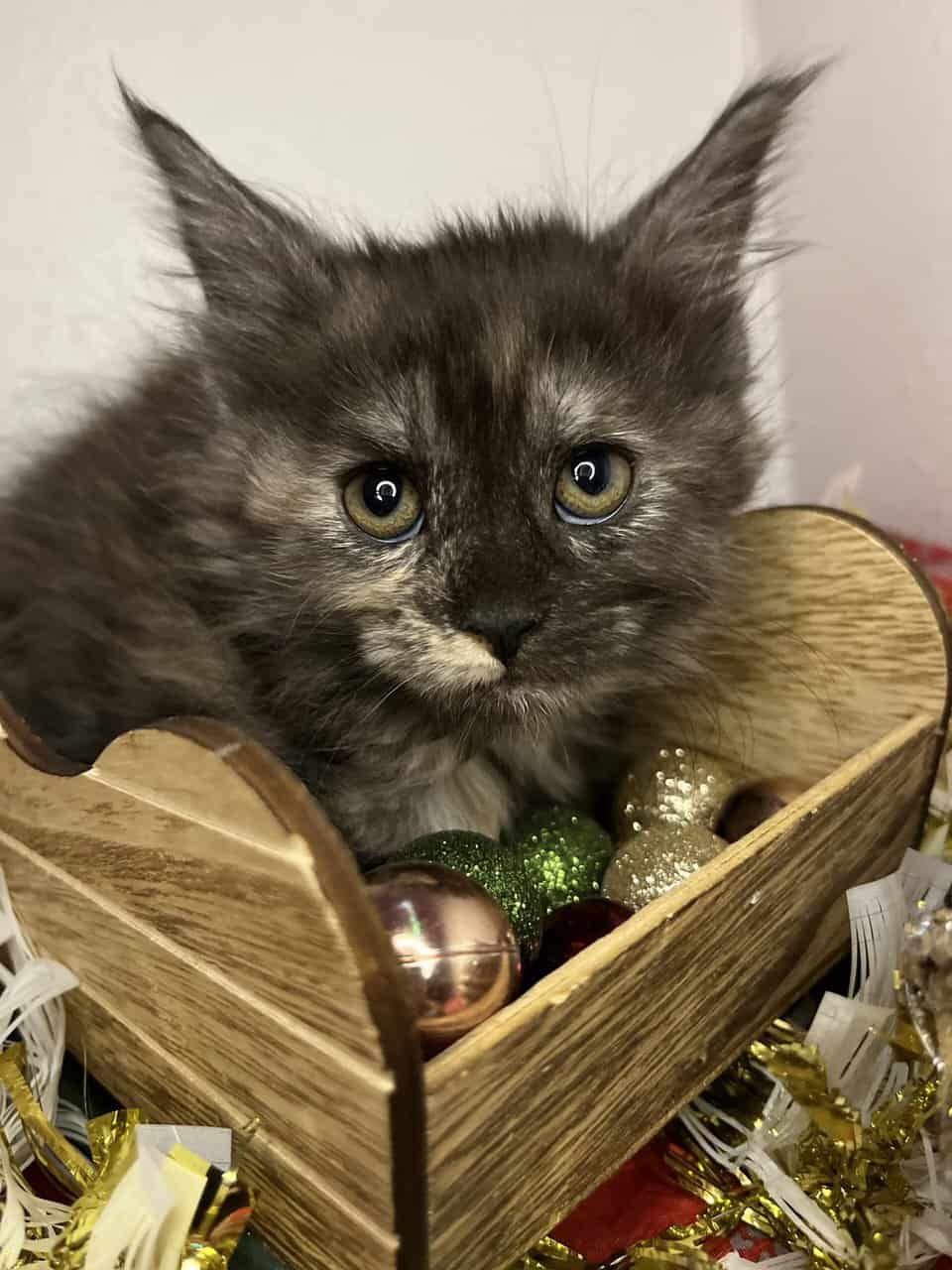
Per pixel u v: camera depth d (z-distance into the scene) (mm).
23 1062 153
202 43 243
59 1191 148
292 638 163
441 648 152
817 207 303
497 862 149
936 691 171
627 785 193
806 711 187
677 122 314
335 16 255
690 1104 160
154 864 119
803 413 327
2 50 225
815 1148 144
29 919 156
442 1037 115
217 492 166
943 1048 138
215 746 103
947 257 274
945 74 261
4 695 164
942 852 183
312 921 95
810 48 295
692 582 175
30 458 226
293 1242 118
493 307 163
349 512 156
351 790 173
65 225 242
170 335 216
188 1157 119
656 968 124
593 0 288
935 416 288
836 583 180
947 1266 140
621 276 177
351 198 267
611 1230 145
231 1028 115
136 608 174
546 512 157
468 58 274
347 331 163
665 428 170
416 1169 98
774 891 143
